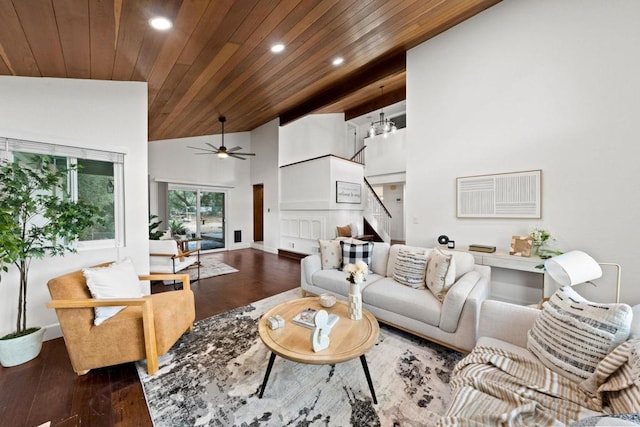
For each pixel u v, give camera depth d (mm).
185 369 1890
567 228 2547
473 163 3115
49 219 2240
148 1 1685
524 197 2771
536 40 2672
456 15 2943
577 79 2471
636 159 2230
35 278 2256
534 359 1296
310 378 1783
